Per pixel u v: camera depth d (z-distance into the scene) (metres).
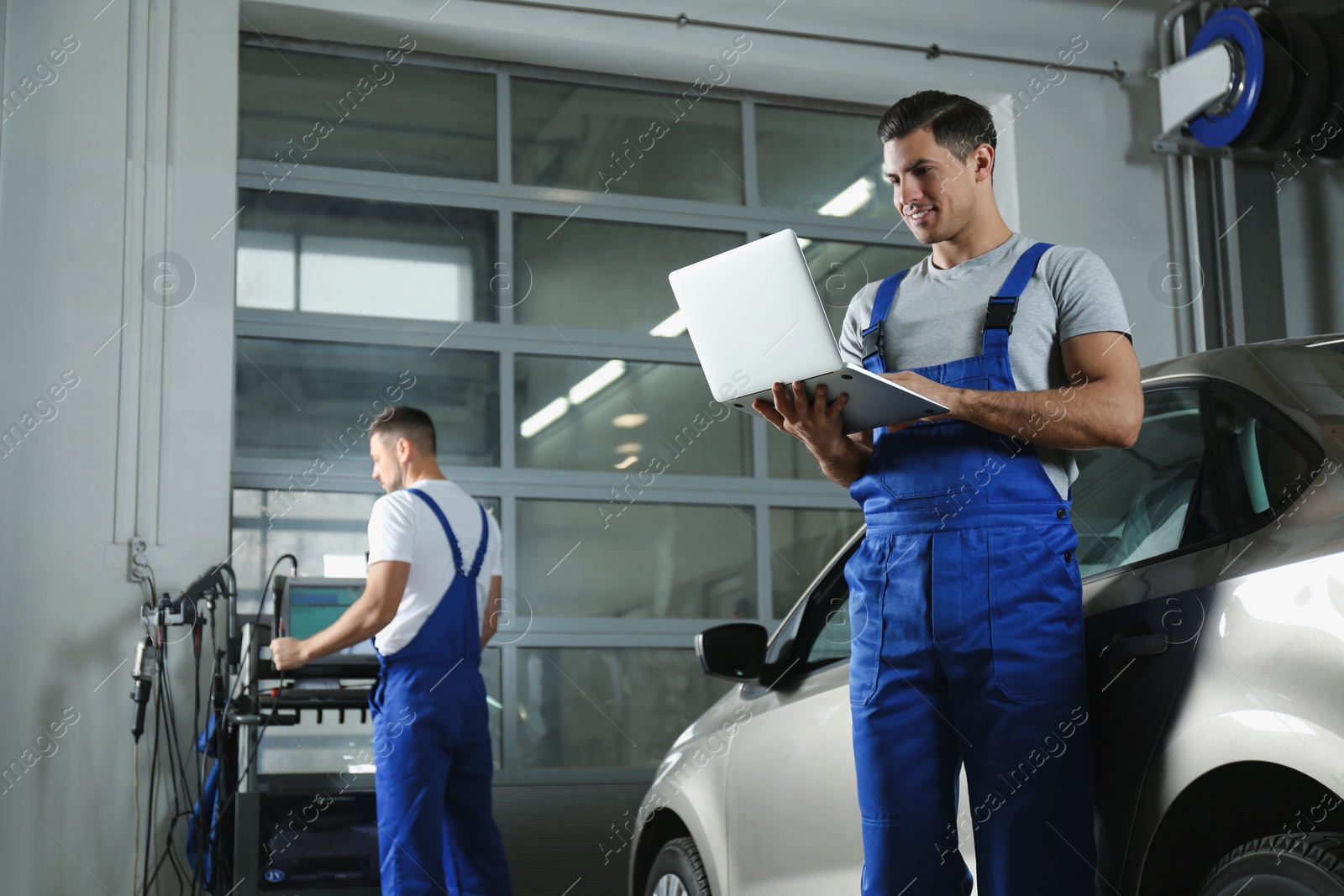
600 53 5.45
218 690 3.63
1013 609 1.56
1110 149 6.04
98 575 4.39
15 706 4.23
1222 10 5.75
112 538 4.43
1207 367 1.72
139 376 4.57
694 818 2.59
